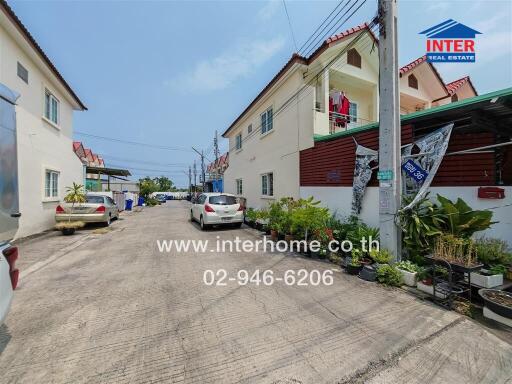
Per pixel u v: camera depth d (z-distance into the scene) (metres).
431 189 4.79
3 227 2.38
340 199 6.96
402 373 2.10
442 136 4.25
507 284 3.41
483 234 4.15
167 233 9.05
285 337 2.60
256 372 2.10
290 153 9.38
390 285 4.00
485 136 4.31
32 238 7.82
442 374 2.08
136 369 2.13
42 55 7.90
